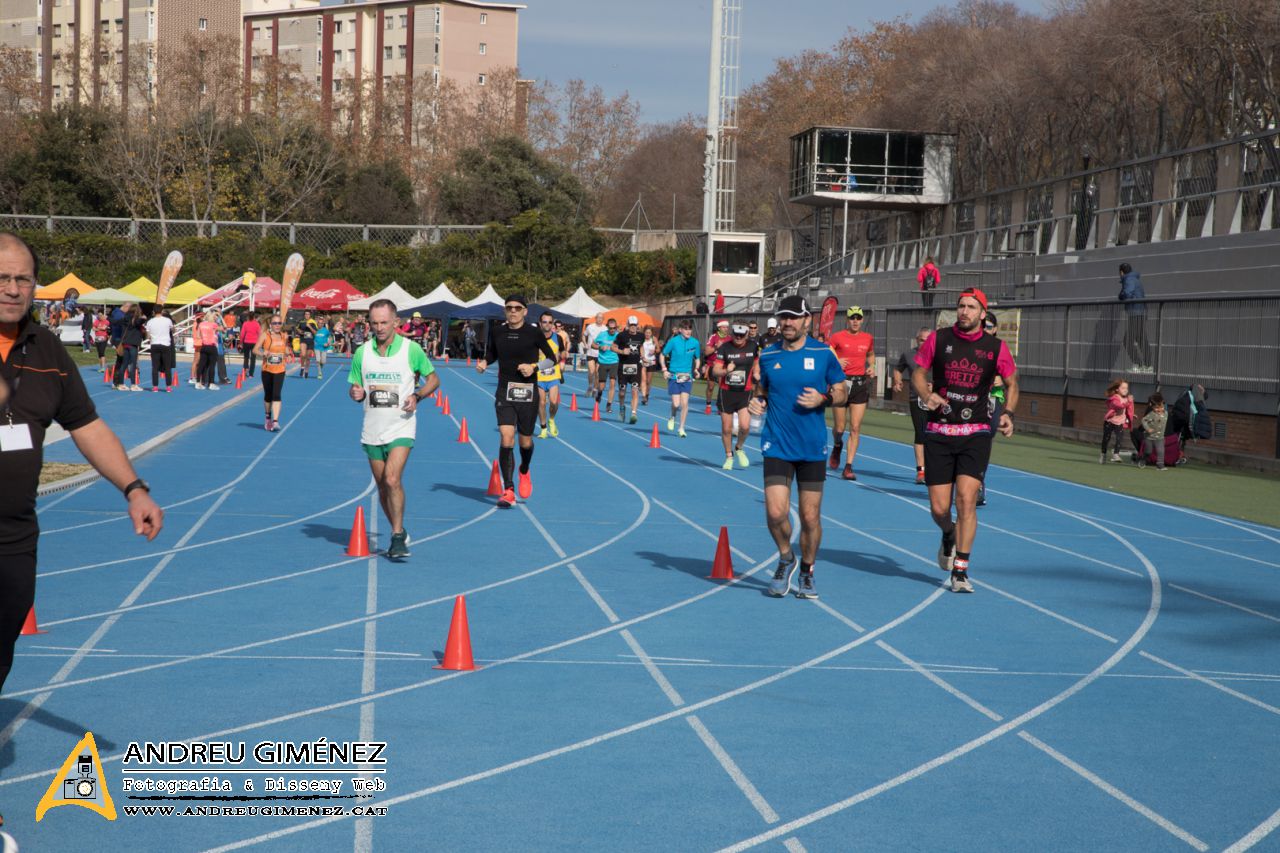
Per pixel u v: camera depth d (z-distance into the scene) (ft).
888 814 17.48
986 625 30.25
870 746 20.57
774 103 317.63
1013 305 106.11
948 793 18.43
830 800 17.97
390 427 36.06
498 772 18.72
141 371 142.51
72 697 22.06
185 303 190.60
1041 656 27.30
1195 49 140.15
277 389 79.51
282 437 76.07
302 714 21.40
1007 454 80.94
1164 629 30.48
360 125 319.27
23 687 22.58
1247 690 25.05
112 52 355.97
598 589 33.19
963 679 25.13
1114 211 135.03
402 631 27.71
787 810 17.51
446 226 259.80
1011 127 193.98
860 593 33.76
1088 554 41.68
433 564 36.09
